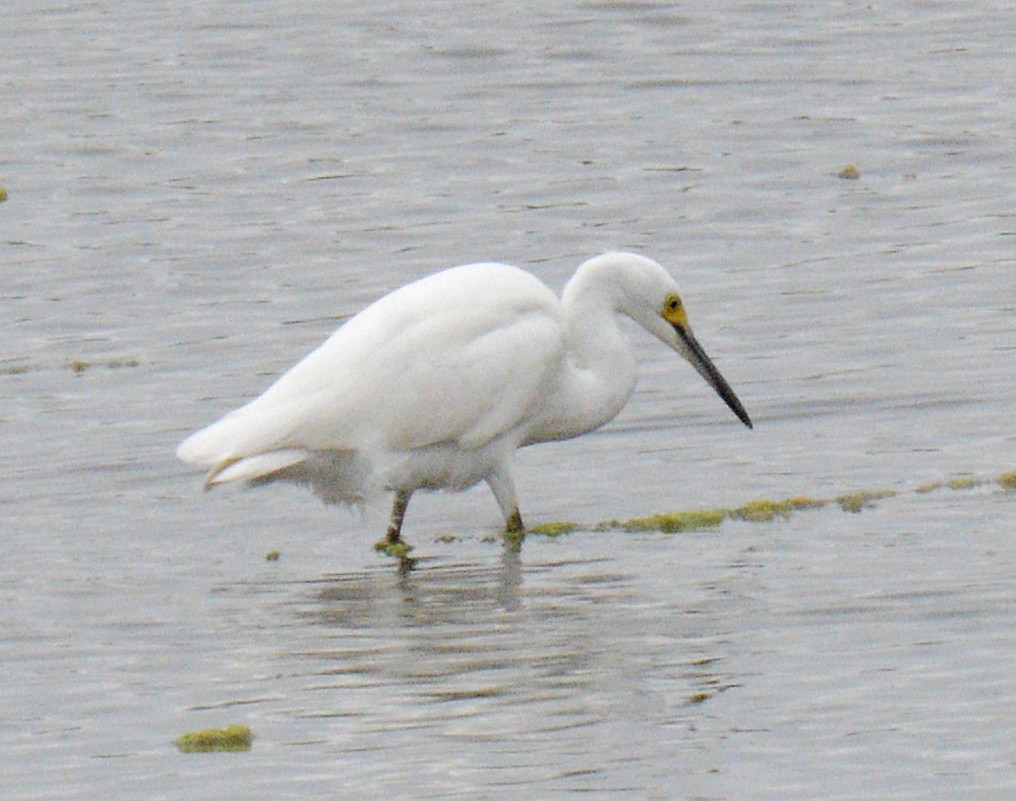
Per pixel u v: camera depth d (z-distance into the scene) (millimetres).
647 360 18297
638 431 16438
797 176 24484
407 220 23297
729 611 12266
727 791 9742
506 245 22406
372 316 14258
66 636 12273
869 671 11141
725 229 22688
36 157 25953
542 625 12211
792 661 11367
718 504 14617
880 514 14016
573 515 14656
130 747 10531
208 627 12383
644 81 28703
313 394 13859
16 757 10438
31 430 16734
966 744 10117
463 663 11586
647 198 23875
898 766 9922
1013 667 11070
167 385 17984
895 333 18766
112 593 13094
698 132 26391
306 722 10789
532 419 14664
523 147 26000
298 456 13766
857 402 16828
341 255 22109
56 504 15008
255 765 10242
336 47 30719
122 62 30219
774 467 15336
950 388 17000
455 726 10656
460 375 14086
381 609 12664
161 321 20031
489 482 14492
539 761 10172
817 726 10438
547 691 11094
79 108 28000
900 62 29234
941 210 23000
